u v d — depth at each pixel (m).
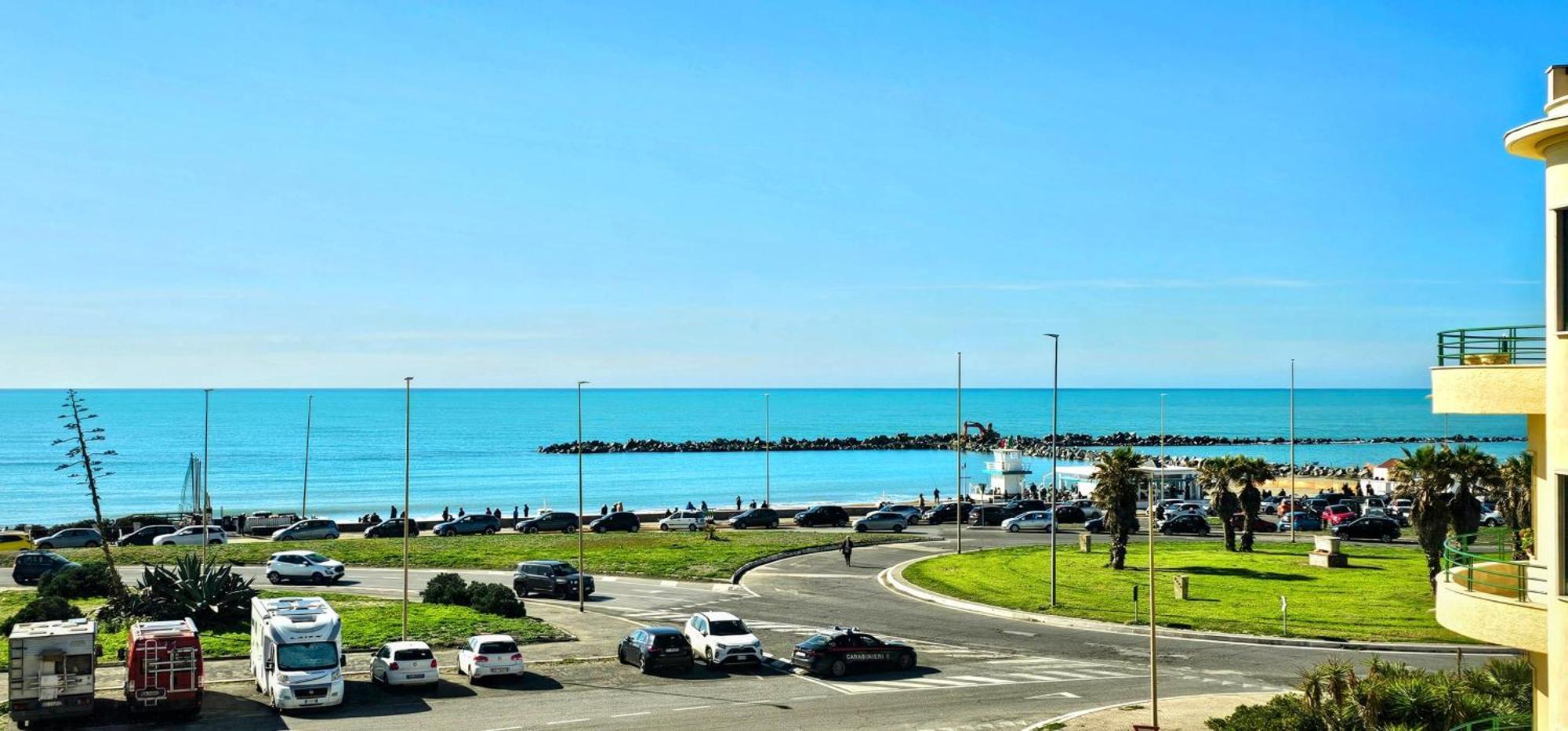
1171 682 40.78
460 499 153.25
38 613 48.75
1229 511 77.12
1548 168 18.19
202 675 37.97
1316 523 94.88
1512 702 27.16
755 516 99.19
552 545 81.81
